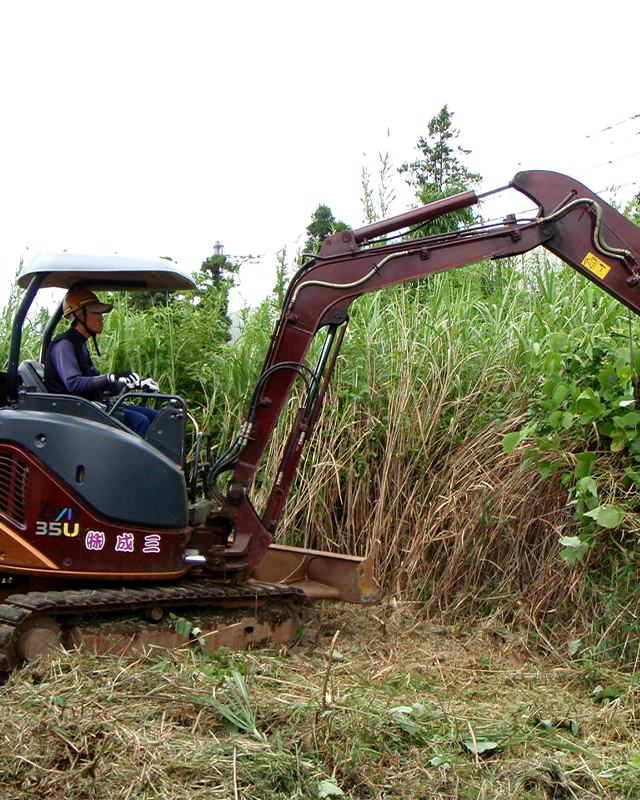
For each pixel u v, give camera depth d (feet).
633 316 18.98
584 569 17.25
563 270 23.93
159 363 25.70
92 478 15.15
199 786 9.78
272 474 22.52
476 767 10.73
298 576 19.45
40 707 11.62
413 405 21.75
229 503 17.38
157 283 18.06
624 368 16.58
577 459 17.19
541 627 17.79
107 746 10.52
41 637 13.99
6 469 15.12
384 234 17.28
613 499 16.40
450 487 20.51
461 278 25.36
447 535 20.12
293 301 17.28
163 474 15.85
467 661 16.49
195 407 25.23
